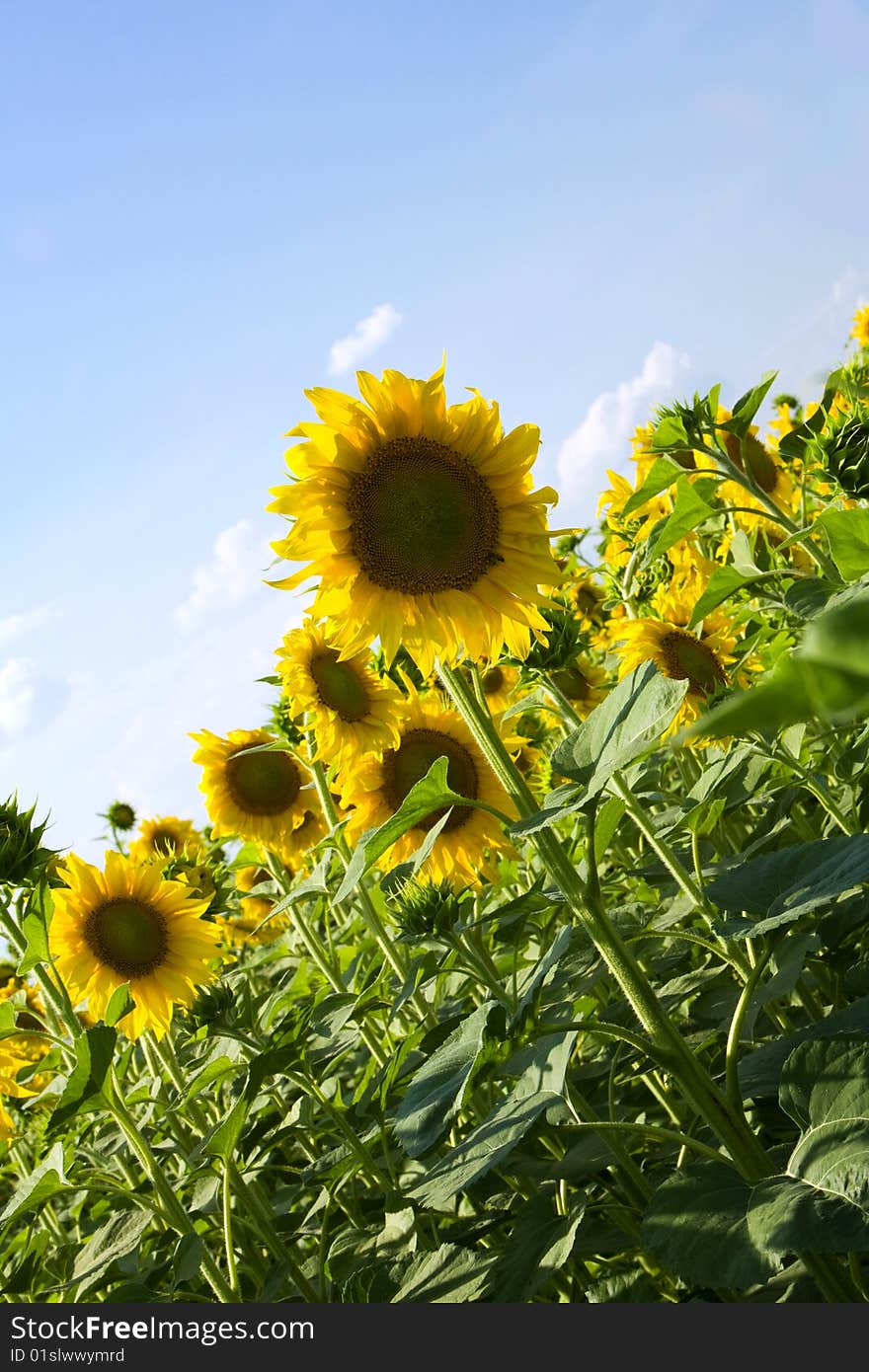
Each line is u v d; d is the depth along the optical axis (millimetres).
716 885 1154
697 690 1789
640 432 2230
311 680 1791
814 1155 974
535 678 1561
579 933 1514
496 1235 1533
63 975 1806
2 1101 1949
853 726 1481
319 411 1380
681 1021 1607
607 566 2150
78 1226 1951
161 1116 1859
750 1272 896
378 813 1766
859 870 1039
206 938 1859
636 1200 1332
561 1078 1031
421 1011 1745
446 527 1375
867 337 2350
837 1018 1181
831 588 1191
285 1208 1731
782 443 1489
